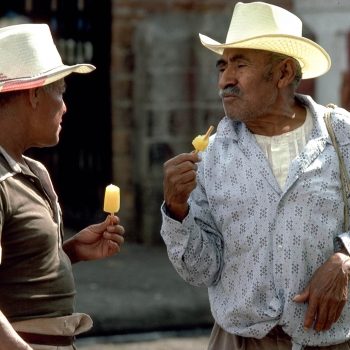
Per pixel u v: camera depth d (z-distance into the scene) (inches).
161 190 642.2
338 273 260.5
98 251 267.6
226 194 268.5
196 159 260.1
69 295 247.9
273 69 268.4
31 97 244.2
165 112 636.7
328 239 265.3
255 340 271.1
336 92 641.6
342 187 268.4
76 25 660.1
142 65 639.1
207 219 273.9
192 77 637.9
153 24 635.5
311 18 643.5
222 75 271.1
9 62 242.5
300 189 264.5
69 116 674.2
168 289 547.8
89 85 663.8
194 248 267.3
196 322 506.3
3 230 236.2
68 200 679.1
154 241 645.3
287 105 272.1
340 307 262.5
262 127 273.1
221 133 275.1
